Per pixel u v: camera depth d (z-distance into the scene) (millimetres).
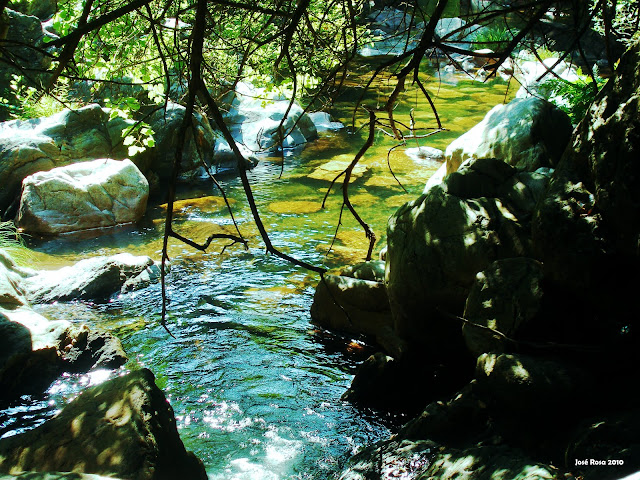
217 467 5195
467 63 22047
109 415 4102
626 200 4598
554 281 5188
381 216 10836
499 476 3680
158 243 10016
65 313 7840
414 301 6516
